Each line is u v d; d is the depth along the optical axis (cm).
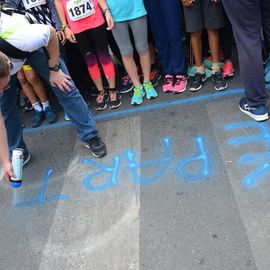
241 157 313
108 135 380
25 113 462
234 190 286
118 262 257
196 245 255
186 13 384
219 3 370
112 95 422
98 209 302
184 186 301
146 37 395
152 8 387
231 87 399
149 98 416
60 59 335
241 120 351
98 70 420
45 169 361
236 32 318
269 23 339
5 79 239
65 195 324
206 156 323
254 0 297
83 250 272
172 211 283
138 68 446
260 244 245
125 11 374
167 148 343
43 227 300
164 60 417
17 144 356
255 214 264
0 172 371
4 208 328
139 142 359
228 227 261
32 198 330
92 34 395
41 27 287
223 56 414
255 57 318
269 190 279
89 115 357
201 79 412
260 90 332
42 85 422
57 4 384
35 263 272
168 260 250
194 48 406
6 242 295
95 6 382
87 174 340
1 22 274
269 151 311
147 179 316
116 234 277
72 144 386
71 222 297
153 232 271
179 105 396
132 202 300
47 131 417
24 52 279
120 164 340
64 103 340
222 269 237
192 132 354
